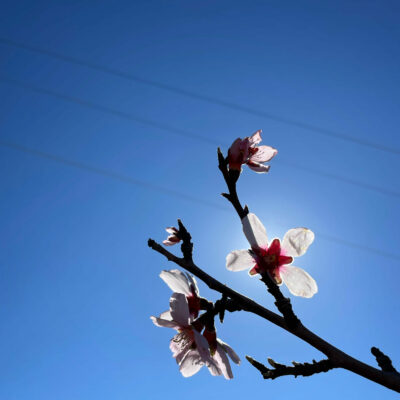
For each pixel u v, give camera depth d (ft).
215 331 0.97
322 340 0.93
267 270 0.97
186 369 0.98
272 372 0.95
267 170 1.03
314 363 0.94
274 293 0.95
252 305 0.96
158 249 0.99
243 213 0.99
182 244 0.99
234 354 0.97
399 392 0.89
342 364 0.92
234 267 0.98
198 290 1.00
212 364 0.94
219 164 1.00
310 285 0.96
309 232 0.97
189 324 0.97
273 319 0.95
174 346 0.98
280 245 0.97
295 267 0.97
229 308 0.96
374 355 0.95
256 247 0.97
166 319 1.01
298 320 0.94
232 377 0.96
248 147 1.01
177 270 1.01
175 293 0.97
